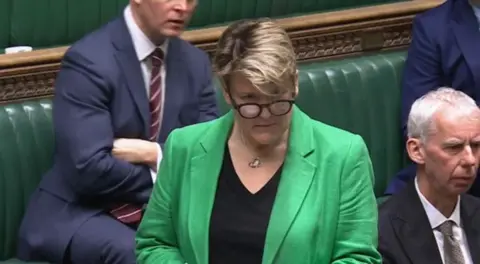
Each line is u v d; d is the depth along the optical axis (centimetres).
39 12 1172
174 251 721
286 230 674
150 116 1002
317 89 1162
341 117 1173
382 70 1200
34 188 1058
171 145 720
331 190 684
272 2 1277
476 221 917
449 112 890
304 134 698
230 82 662
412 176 1157
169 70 1015
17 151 1046
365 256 685
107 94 977
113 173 966
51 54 1082
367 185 693
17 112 1052
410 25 1248
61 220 996
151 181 988
